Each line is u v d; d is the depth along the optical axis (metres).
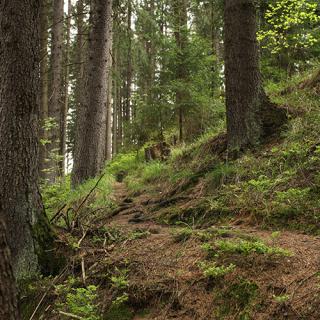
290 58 11.74
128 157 18.00
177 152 10.98
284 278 3.71
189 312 3.87
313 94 8.20
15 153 5.33
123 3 14.12
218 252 4.40
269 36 10.98
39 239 5.39
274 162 6.64
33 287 4.92
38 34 5.59
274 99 8.80
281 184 5.96
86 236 6.09
